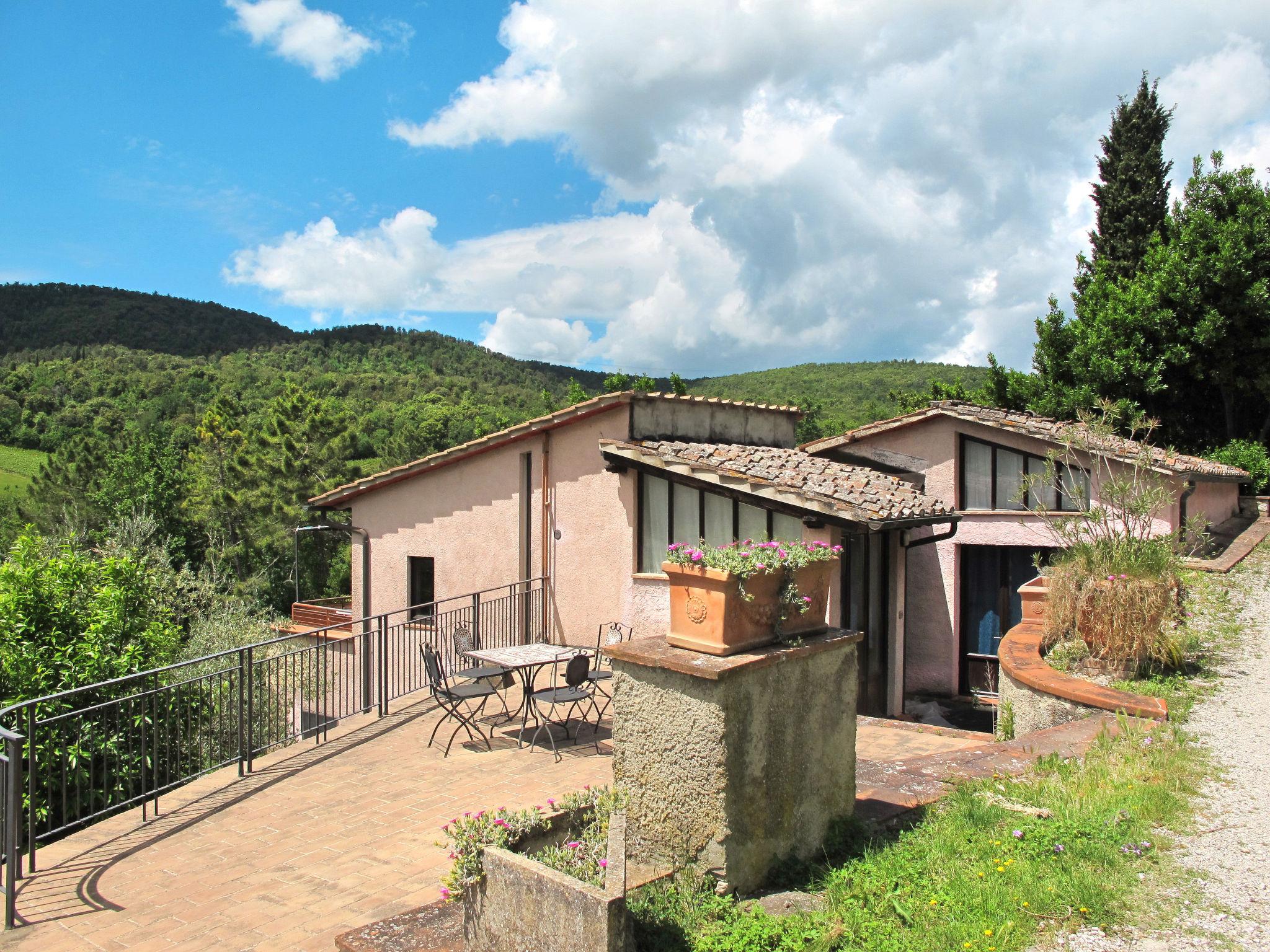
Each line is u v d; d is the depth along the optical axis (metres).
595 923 2.79
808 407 51.38
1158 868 3.88
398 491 13.41
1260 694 7.02
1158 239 23.86
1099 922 3.40
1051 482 12.10
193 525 39.78
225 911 4.50
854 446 14.55
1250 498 21.56
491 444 12.14
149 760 9.62
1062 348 23.88
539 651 8.03
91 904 4.69
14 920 4.50
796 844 4.01
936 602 13.46
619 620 11.12
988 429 13.20
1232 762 5.38
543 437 11.81
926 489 13.84
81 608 10.34
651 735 3.86
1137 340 22.05
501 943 3.13
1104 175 27.22
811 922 3.38
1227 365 22.03
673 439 11.55
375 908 4.45
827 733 4.19
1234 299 21.45
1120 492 8.36
